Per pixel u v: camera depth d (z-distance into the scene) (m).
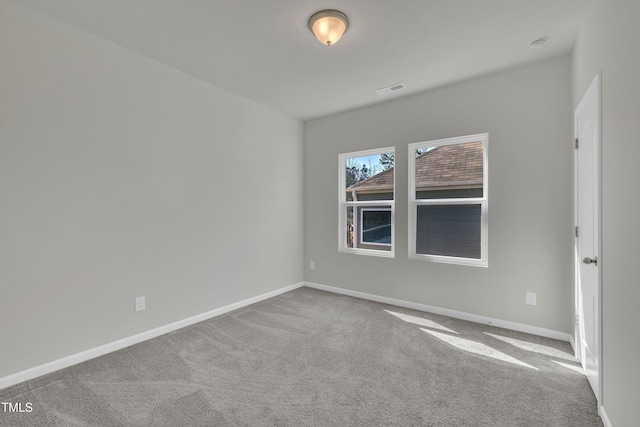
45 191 2.11
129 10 2.04
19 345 2.01
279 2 1.96
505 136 2.93
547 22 2.16
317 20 2.07
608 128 1.59
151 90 2.72
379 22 2.16
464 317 3.19
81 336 2.30
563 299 2.69
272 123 4.00
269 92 3.46
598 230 1.71
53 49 2.13
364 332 2.87
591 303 2.00
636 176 1.27
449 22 2.17
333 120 4.22
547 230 2.75
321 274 4.38
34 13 2.04
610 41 1.57
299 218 4.47
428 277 3.43
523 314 2.87
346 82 3.19
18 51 1.98
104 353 2.42
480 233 3.18
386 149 3.78
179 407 1.79
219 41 2.43
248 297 3.68
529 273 2.84
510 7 2.00
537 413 1.73
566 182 2.65
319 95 3.55
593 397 1.88
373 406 1.80
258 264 3.82
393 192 3.80
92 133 2.34
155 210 2.76
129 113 2.56
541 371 2.18
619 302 1.44
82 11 2.05
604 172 1.65
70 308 2.24
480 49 2.54
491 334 2.82
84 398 1.86
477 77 3.06
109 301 2.46
